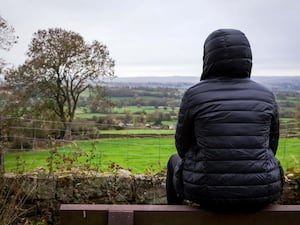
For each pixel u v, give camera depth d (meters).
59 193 4.57
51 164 4.68
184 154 2.72
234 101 2.45
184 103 2.59
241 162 2.37
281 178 2.58
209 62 2.60
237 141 2.38
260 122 2.44
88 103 17.12
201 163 2.45
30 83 15.27
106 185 4.65
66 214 2.51
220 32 2.57
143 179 4.70
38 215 4.52
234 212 2.51
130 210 2.50
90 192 4.61
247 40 2.59
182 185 2.65
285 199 4.57
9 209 4.01
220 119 2.42
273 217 2.52
